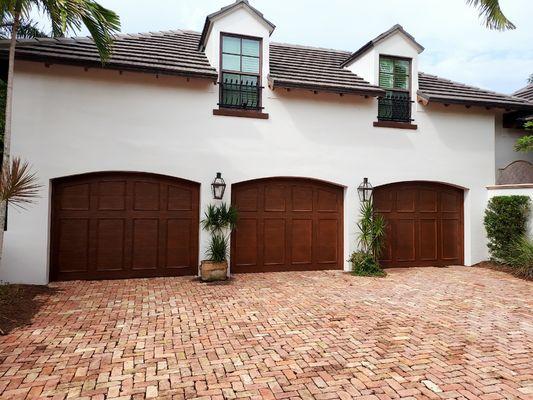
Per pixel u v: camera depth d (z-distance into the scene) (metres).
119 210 8.23
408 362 3.97
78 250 7.97
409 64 10.43
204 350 4.27
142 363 3.91
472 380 3.57
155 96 8.31
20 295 6.32
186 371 3.73
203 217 8.58
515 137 11.90
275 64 10.12
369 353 4.21
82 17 6.49
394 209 10.18
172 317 5.50
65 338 4.60
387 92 10.28
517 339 4.69
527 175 11.37
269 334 4.81
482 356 4.14
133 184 8.33
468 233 10.59
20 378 3.54
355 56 10.66
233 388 3.39
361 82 9.98
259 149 9.00
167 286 7.53
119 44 8.89
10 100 6.03
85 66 7.62
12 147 7.43
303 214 9.50
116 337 4.66
